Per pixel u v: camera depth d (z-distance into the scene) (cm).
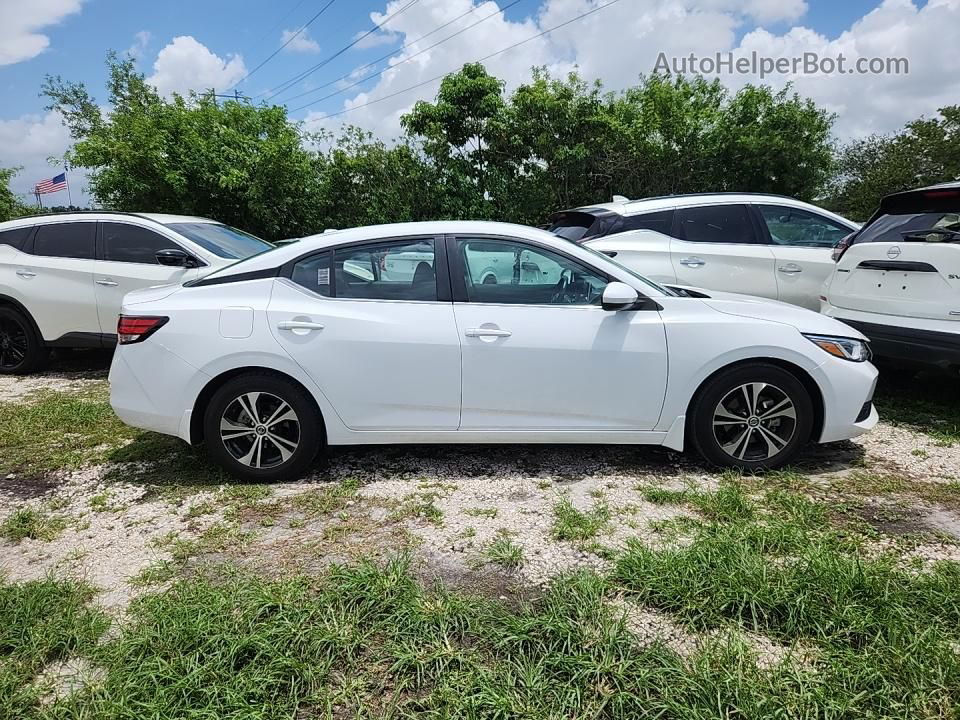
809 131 1702
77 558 287
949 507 326
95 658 215
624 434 366
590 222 642
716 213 634
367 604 235
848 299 504
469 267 360
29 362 654
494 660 209
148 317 352
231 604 236
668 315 360
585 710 186
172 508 336
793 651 212
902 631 214
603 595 245
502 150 1709
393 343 348
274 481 366
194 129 1523
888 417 474
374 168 1655
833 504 330
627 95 1828
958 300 424
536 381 353
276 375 355
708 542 276
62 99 1894
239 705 188
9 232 657
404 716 187
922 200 472
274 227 1550
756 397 364
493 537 298
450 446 418
